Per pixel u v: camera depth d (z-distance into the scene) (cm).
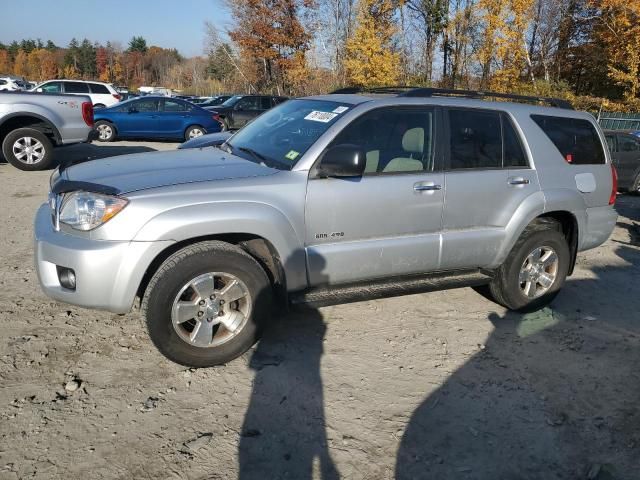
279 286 356
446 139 392
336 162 332
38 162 987
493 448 283
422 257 390
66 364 335
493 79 2741
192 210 311
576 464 276
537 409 319
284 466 262
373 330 405
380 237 372
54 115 972
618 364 377
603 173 467
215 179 330
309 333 395
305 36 3553
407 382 339
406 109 383
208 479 251
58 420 284
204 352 333
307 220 344
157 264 328
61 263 308
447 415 308
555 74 3206
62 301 317
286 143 377
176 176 333
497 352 384
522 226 420
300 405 310
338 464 265
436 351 380
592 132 468
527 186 422
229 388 322
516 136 425
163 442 273
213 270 324
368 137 368
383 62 2764
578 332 424
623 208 1003
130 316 401
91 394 307
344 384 332
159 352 353
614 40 2778
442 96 413
